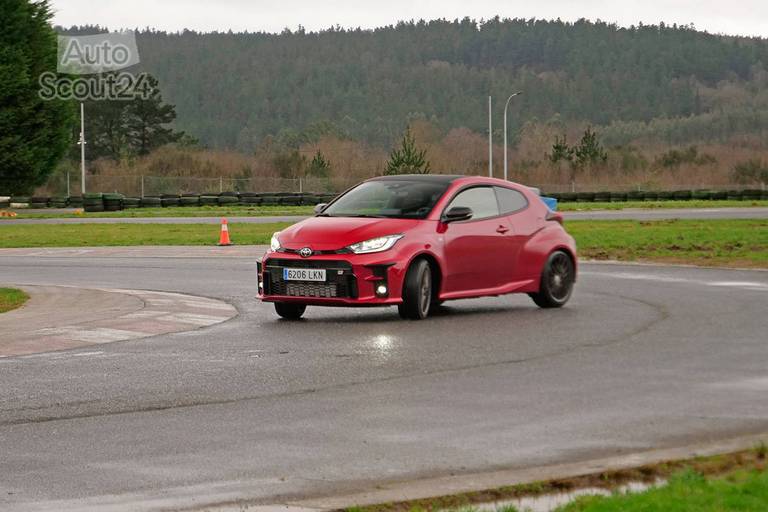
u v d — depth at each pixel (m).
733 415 13.62
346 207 24.48
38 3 107.56
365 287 22.50
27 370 17.33
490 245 24.38
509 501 9.95
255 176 160.12
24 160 103.31
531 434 12.69
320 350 19.19
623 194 121.25
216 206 101.81
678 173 189.62
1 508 10.03
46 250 46.78
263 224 67.50
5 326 22.31
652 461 11.23
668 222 67.44
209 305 26.09
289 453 11.95
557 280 25.73
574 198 119.38
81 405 14.65
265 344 19.92
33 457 11.91
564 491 10.27
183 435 12.88
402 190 24.50
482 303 26.69
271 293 23.23
